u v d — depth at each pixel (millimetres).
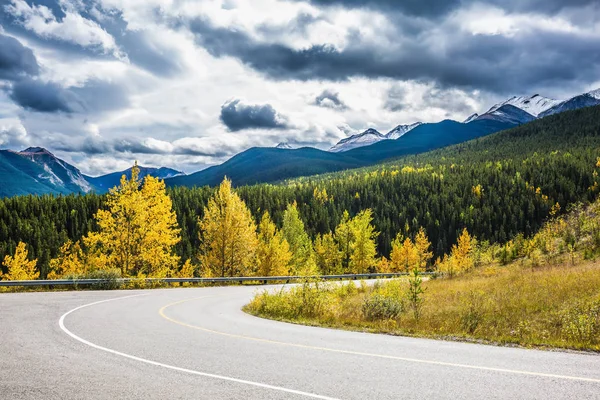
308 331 11398
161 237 30891
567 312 12539
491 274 30391
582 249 32844
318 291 17125
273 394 5422
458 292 20078
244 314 15992
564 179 147250
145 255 30594
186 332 10648
